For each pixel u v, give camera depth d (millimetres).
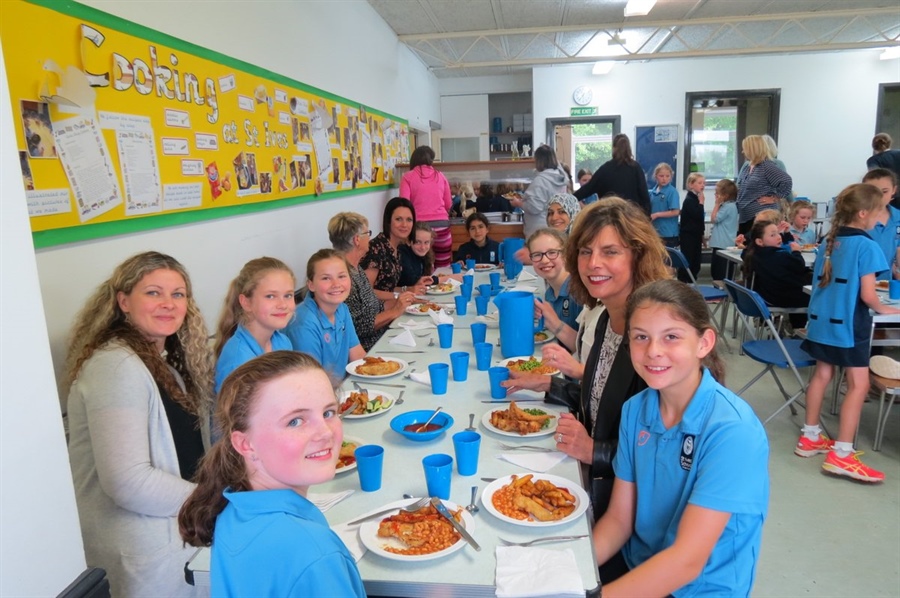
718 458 1109
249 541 832
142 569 1435
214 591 861
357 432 1617
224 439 918
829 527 2381
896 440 3119
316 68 4016
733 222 6203
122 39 1978
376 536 1111
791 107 8359
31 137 1593
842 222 2717
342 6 4574
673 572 1071
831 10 6574
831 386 3875
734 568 1123
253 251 3055
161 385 1545
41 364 1038
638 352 1176
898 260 3945
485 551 1072
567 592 944
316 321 2359
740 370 4285
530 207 5020
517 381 1818
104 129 1888
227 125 2734
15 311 993
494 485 1276
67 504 1084
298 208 3680
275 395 888
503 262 4457
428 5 5629
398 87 6637
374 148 5492
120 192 1967
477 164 5668
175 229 2342
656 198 7207
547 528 1135
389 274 3824
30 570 1015
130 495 1382
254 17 3051
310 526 856
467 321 2873
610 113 8625
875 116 8258
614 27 6633
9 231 985
